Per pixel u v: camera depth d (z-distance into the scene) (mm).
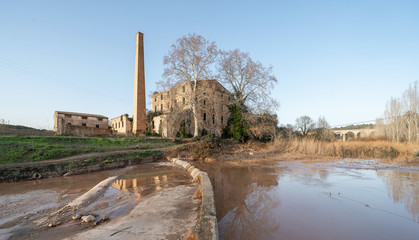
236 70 35844
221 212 6457
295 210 6520
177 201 7363
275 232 4969
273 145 30344
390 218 5754
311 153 26188
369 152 26984
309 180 11078
